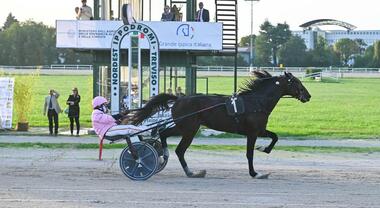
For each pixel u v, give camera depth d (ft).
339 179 44.75
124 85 87.86
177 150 45.01
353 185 42.09
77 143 66.95
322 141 73.92
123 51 80.59
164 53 83.46
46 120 106.01
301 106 149.28
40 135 76.84
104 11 89.10
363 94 190.08
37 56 399.03
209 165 52.03
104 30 79.71
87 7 82.38
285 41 471.21
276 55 471.62
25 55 396.16
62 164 51.39
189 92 83.82
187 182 42.52
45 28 412.36
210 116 44.55
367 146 68.95
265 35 473.67
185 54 83.51
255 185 41.57
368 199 36.91
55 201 35.17
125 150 43.32
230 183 42.29
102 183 41.68
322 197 37.40
